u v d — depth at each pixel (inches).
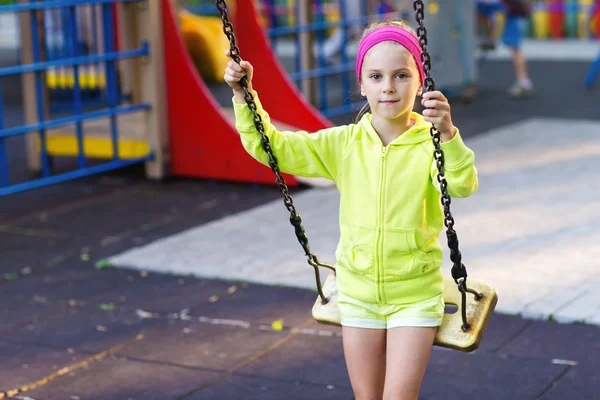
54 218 306.5
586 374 173.9
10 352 193.9
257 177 345.7
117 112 343.9
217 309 217.3
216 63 620.1
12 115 503.2
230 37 122.6
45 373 182.7
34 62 363.9
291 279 235.0
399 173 122.2
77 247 272.7
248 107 125.6
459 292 128.2
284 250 260.1
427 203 123.7
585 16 767.7
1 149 305.7
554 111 475.8
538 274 227.9
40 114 325.4
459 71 497.7
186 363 186.1
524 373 175.5
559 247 249.9
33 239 282.2
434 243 124.6
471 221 279.7
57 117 455.5
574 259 239.1
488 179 335.9
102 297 228.2
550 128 430.9
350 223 125.3
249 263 249.4
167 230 288.8
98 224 298.0
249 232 280.7
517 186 323.9
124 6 395.2
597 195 307.1
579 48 724.7
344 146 126.3
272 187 343.6
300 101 379.2
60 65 324.2
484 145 397.7
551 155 373.4
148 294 229.6
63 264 256.7
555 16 776.3
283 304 219.0
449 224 114.6
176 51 351.3
